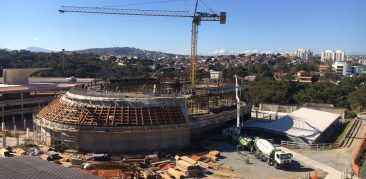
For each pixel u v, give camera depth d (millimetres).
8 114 124812
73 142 79625
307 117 110375
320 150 83438
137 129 79188
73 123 79812
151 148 80750
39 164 47656
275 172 67375
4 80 144375
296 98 168375
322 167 70625
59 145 80688
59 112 84875
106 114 80875
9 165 46281
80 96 86625
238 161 74062
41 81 168000
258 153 75750
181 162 68812
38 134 89312
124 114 81500
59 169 46438
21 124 116188
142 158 74188
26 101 131000
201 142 87625
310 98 167500
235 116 104875
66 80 172500
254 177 64438
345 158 76875
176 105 86625
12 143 87312
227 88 127250
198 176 64812
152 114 82812
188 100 104312
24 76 147000
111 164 68625
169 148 82312
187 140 84750
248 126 100875
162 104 85500
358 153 77062
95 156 72562
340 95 179500
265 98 168125
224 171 67688
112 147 78688
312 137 88938
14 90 128125
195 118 92938
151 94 93875
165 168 68688
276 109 149875
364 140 90500
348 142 92062
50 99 137625
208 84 151125
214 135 95812
